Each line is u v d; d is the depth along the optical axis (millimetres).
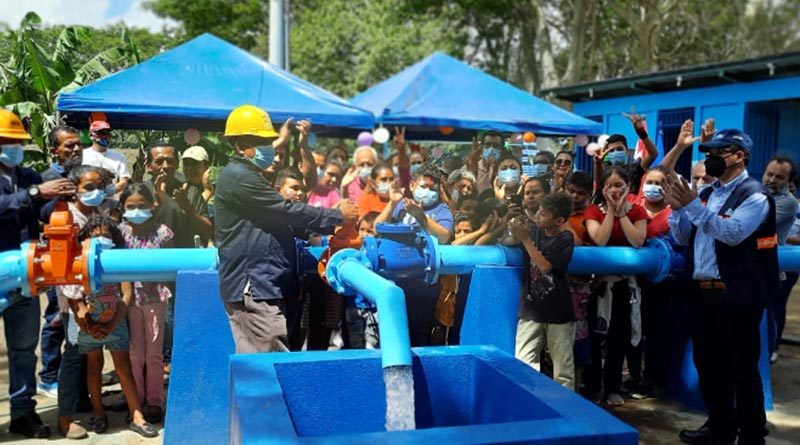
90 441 4234
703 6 27109
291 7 26844
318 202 7156
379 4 23188
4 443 4203
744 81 12938
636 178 5445
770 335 5445
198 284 3873
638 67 23953
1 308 3754
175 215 5020
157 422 4551
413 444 2033
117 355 4320
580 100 16875
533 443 2090
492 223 4891
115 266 3748
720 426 4273
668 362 5230
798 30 27859
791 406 5074
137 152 7898
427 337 4270
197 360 3906
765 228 3857
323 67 23672
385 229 3775
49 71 7613
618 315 4922
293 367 2779
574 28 21844
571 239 4066
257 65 7895
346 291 3645
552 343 4281
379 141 8516
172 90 7164
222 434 3934
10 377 4258
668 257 4398
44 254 3514
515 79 26859
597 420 2238
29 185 4164
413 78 9711
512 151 8555
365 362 2859
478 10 23828
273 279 3725
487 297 4039
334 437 2078
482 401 2879
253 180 3646
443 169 8031
